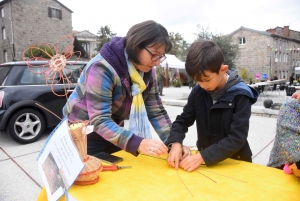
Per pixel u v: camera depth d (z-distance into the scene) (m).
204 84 1.27
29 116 4.14
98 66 1.29
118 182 1.02
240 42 27.19
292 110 1.16
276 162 1.34
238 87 1.33
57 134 0.95
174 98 11.02
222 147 1.19
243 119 1.26
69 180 0.83
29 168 3.11
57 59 1.19
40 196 1.04
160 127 1.60
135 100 1.47
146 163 1.23
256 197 0.90
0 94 3.91
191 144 3.92
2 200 2.41
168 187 0.98
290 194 0.92
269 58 25.34
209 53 1.19
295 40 30.08
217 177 1.07
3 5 22.34
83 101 1.43
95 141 1.63
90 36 32.09
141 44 1.22
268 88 13.59
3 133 4.64
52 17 24.06
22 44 22.38
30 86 4.12
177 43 28.25
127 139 1.22
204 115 1.48
